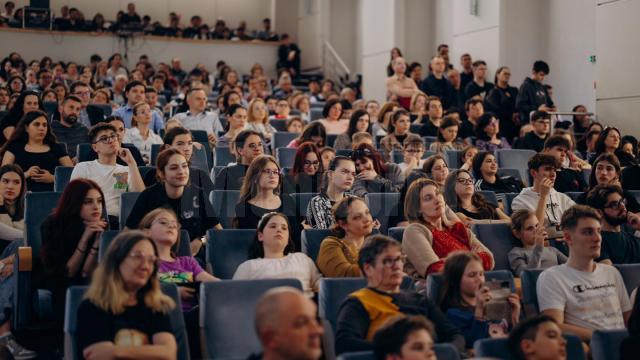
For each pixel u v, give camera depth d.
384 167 6.75
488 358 3.24
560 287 4.42
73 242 4.58
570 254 4.52
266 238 4.75
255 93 14.04
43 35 17.64
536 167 6.15
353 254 4.81
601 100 10.27
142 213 5.27
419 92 11.04
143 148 8.16
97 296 3.51
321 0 18.52
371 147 6.73
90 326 3.47
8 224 5.68
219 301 3.95
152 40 18.47
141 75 14.37
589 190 6.08
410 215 5.20
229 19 20.98
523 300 4.50
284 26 20.20
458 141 8.78
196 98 9.41
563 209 6.21
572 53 12.11
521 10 12.69
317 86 16.00
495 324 4.02
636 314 3.85
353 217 4.82
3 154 6.92
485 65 11.70
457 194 5.91
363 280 4.19
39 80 13.79
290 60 18.59
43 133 6.91
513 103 10.85
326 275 4.76
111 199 5.97
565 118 11.88
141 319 3.55
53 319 4.81
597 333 3.64
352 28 18.41
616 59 10.07
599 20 10.30
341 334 3.68
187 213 5.38
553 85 12.52
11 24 17.48
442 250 5.05
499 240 5.37
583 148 9.80
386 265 3.88
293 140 8.40
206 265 4.92
